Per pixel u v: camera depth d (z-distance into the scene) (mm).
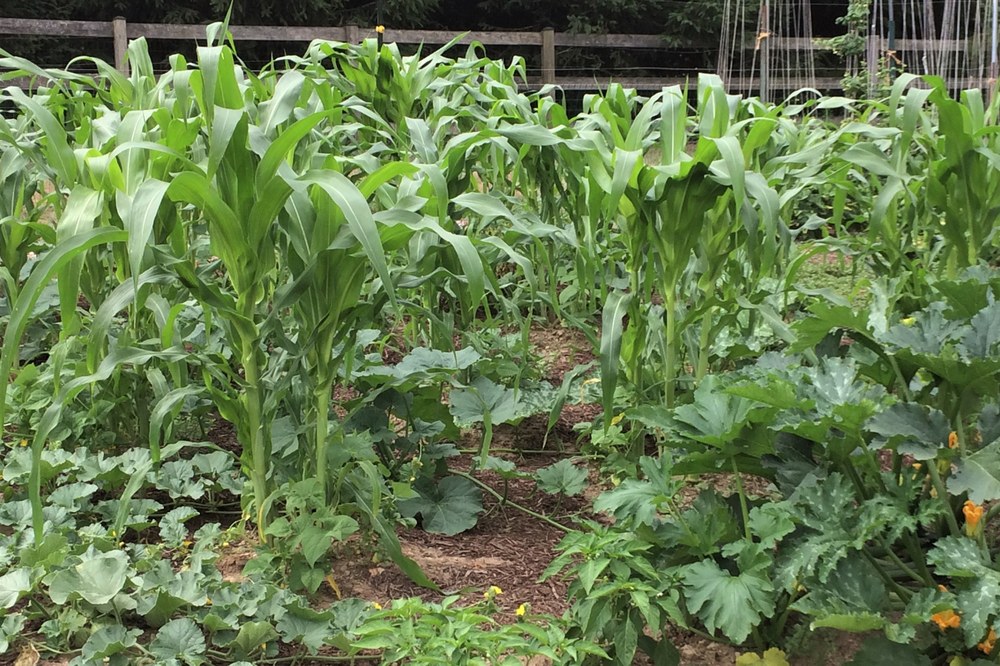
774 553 2195
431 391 2906
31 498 1973
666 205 2676
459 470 3102
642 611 1834
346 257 2146
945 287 2273
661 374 3156
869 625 1748
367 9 15555
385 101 4762
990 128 3184
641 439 2957
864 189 4547
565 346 4266
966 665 1854
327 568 2268
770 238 2576
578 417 3572
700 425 2150
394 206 2410
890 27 10250
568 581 2391
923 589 1824
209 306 2305
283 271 2959
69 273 2205
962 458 1910
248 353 2254
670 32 15344
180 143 2270
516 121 3779
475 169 3887
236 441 3156
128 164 2322
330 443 2385
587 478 3016
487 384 3096
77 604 2047
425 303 3248
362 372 2768
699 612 2029
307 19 14781
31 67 3500
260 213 2082
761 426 2119
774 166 3529
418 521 2732
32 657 1981
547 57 11984
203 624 2018
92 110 4332
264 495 2379
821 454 2158
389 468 2721
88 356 2152
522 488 2996
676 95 2885
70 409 2795
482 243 2514
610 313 2625
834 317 2203
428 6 15516
